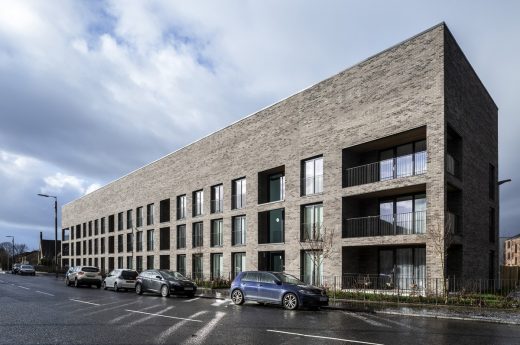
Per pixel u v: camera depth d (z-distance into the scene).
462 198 21.14
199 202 35.50
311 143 24.92
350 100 22.94
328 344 9.18
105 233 53.66
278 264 27.84
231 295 18.33
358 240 21.41
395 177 21.52
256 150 29.11
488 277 24.52
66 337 9.83
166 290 22.02
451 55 20.06
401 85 20.56
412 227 20.55
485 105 25.80
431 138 19.06
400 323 12.65
